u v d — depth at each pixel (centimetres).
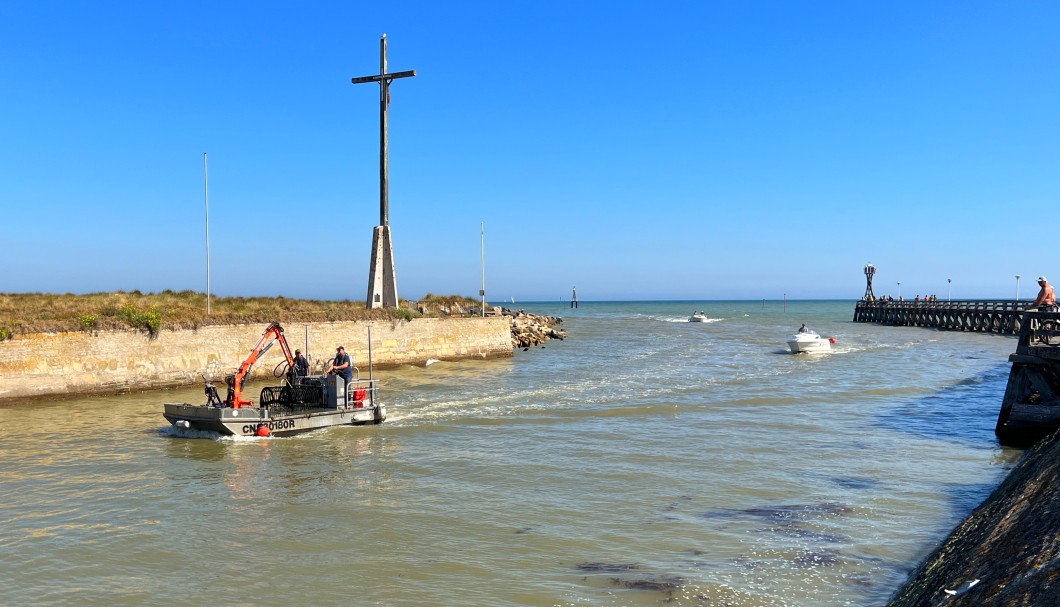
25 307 2591
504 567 894
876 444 1616
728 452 1534
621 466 1411
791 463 1434
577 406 2148
